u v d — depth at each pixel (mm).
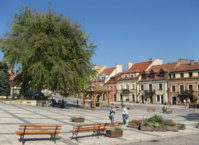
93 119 21719
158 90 61688
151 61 71500
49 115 23047
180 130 17078
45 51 32281
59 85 33562
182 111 39500
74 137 12758
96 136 13375
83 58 36219
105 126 14266
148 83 64938
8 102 36000
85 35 36281
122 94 72875
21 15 34938
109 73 83500
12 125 15141
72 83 33781
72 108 37094
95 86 38344
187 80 54656
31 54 31438
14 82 40656
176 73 57781
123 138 13180
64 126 16281
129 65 78438
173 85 57844
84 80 36344
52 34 33656
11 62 32844
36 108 31297
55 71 31391
